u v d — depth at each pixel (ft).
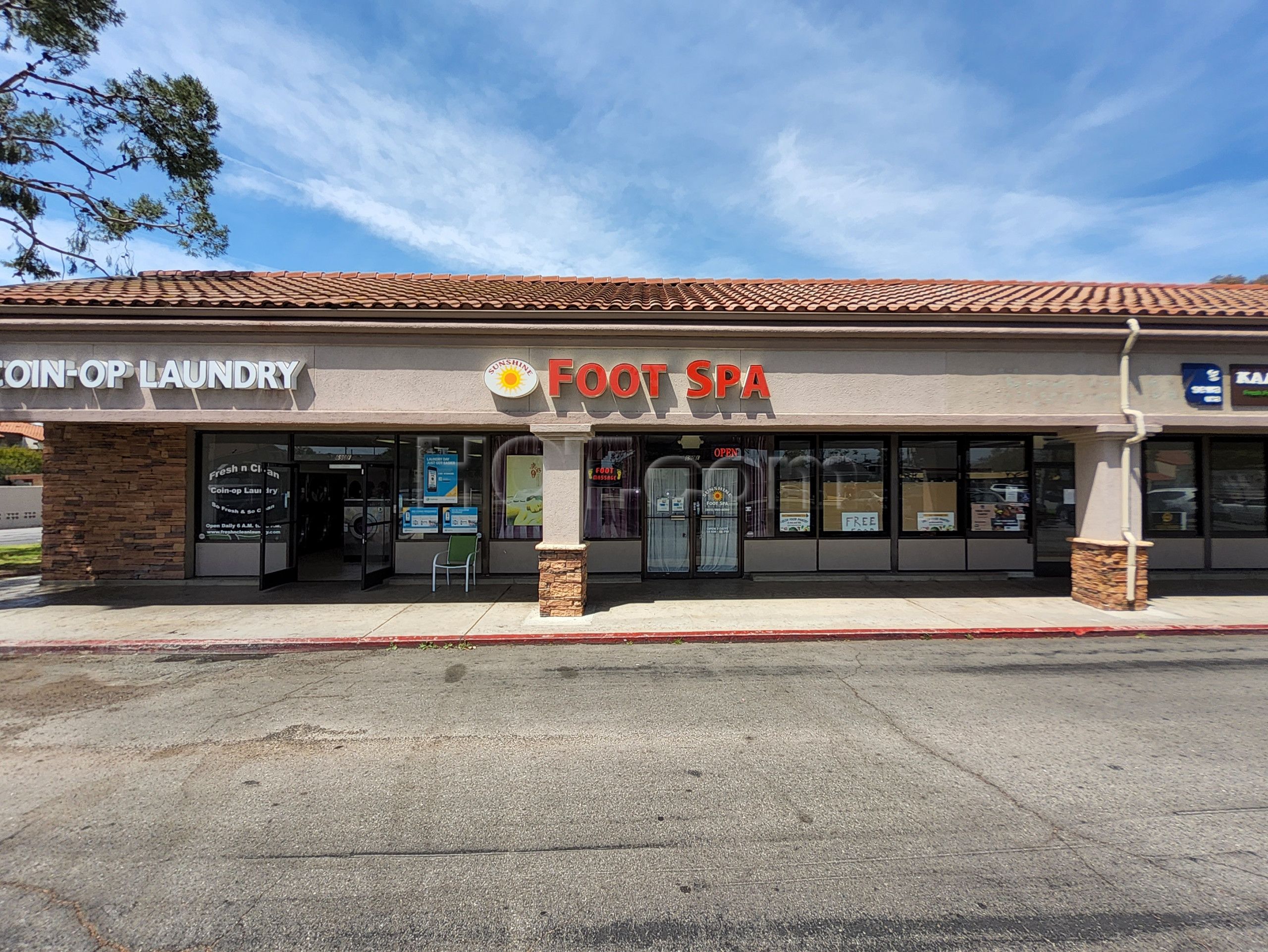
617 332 29.60
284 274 47.16
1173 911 9.78
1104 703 19.11
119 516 38.65
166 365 28.71
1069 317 30.09
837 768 14.76
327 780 14.25
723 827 12.23
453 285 44.16
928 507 41.96
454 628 28.30
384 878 10.68
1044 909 9.82
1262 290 43.37
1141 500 31.55
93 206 51.01
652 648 25.93
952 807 12.91
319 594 35.78
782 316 29.68
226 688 20.88
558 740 16.53
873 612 31.50
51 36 45.78
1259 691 20.31
